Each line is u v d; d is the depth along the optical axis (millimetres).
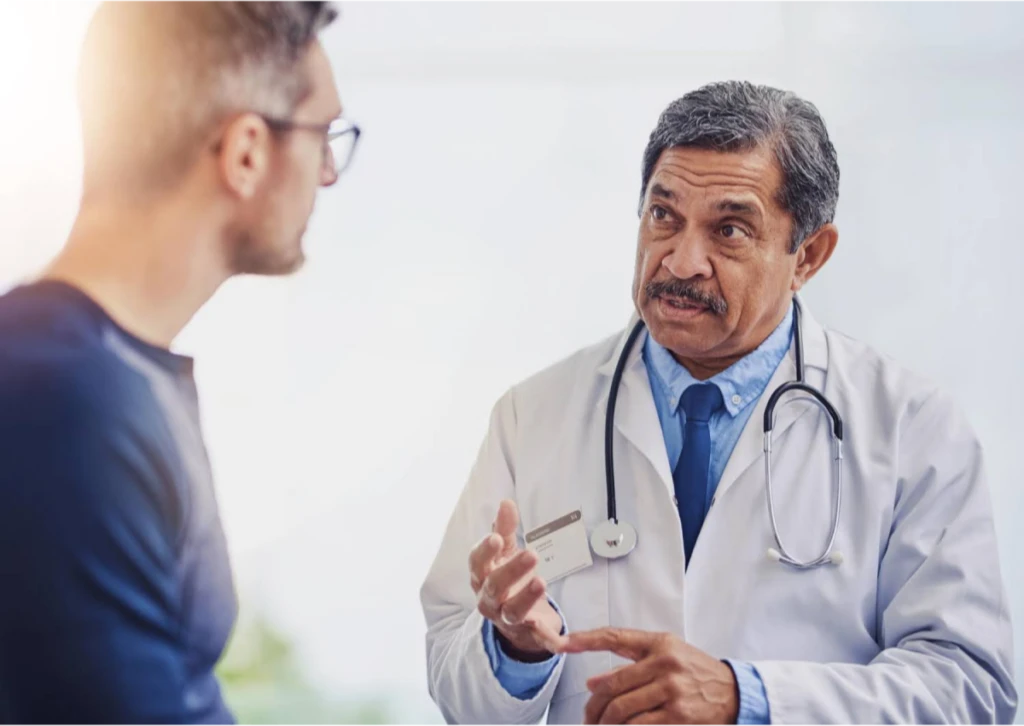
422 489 2285
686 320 1365
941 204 2186
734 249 1354
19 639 988
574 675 1414
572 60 2299
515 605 1234
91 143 1121
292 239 1199
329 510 2281
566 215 2305
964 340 2164
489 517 1547
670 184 1361
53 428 1016
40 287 1067
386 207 2303
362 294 2297
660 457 1452
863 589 1371
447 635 1493
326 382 2289
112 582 1026
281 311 2285
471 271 2301
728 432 1472
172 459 1104
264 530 2268
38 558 994
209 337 2273
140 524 1055
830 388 1480
